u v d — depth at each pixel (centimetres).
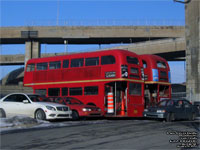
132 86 2275
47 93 2588
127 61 2261
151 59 2555
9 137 1229
